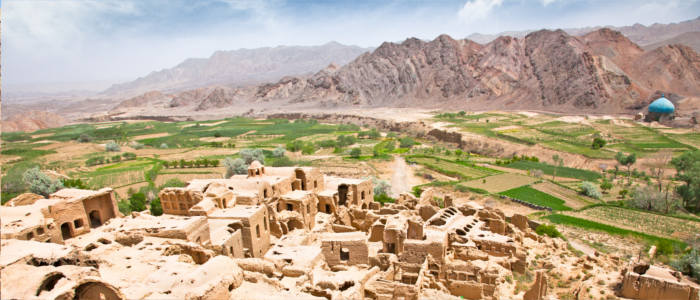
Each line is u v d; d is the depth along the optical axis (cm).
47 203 4634
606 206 10369
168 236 4312
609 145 18650
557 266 5559
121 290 2781
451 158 17388
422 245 4672
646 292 4509
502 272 4856
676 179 13362
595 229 8669
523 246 6350
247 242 5109
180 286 2927
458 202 10938
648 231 8469
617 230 8444
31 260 3173
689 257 6016
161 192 6131
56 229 4425
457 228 5844
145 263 3559
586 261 5778
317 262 4222
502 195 11425
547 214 9775
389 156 18162
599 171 15300
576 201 11062
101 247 3978
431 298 3844
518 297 4466
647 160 15525
